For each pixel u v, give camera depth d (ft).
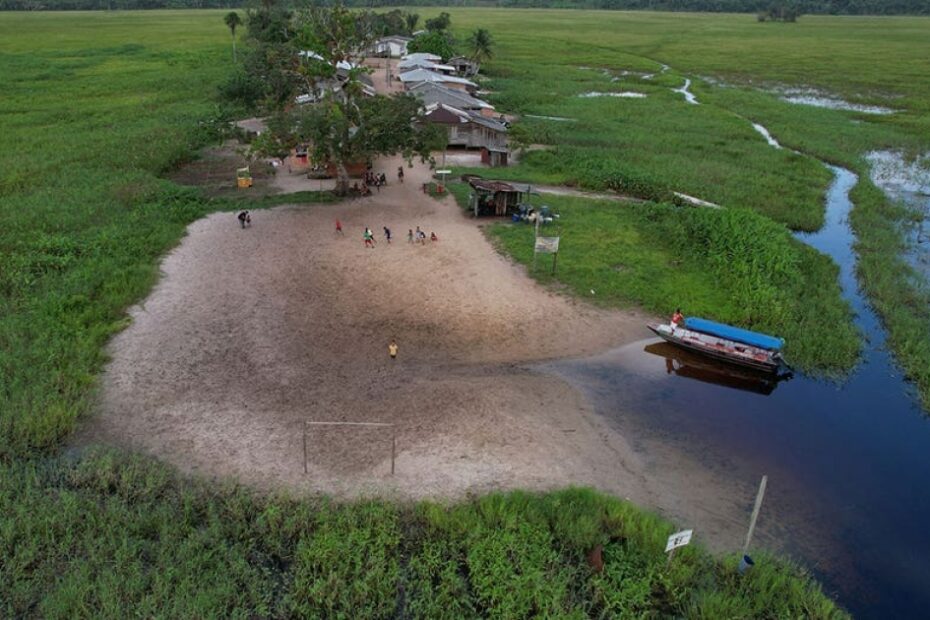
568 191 208.95
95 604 65.57
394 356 111.14
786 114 328.08
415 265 147.43
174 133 244.83
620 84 398.21
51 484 80.79
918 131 300.40
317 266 145.69
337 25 198.18
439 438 91.71
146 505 77.56
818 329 125.39
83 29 586.04
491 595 68.28
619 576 70.59
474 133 252.62
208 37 537.65
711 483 86.74
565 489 83.20
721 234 159.84
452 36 517.96
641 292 137.39
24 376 99.60
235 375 104.53
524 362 112.27
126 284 129.90
